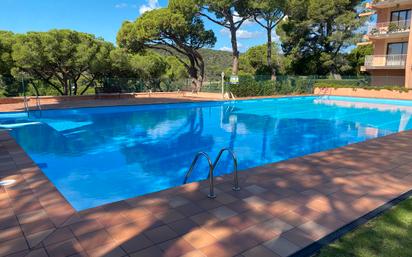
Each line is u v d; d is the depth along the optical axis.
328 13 28.12
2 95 17.42
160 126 12.30
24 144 9.13
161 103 17.41
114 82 21.47
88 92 24.69
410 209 3.75
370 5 26.08
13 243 2.96
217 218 3.51
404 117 15.14
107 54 20.98
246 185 4.56
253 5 22.69
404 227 3.29
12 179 4.70
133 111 16.20
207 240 3.04
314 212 3.67
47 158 7.75
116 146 9.02
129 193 5.52
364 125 12.98
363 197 4.13
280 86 25.44
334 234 3.15
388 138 8.08
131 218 3.49
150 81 24.02
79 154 8.12
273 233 3.18
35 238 3.04
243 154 8.39
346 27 28.39
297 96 23.92
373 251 2.82
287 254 2.80
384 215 3.59
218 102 19.58
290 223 3.39
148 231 3.20
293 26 30.92
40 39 18.05
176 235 3.13
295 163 5.75
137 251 2.84
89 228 3.25
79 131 11.09
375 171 5.27
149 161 7.61
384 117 15.20
